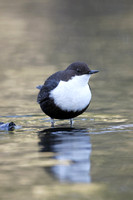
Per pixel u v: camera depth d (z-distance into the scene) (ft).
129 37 100.22
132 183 23.08
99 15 127.03
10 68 72.33
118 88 56.90
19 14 125.90
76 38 100.53
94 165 26.37
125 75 65.21
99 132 36.09
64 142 32.65
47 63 75.25
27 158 28.17
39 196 21.47
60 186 22.84
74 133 36.04
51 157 28.30
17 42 96.94
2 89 57.88
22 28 111.34
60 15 126.72
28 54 84.23
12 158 28.25
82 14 128.57
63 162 27.12
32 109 47.01
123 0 149.18
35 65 73.92
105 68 70.59
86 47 90.68
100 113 44.27
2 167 26.25
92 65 72.59
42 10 131.03
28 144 32.24
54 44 94.48
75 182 23.39
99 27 111.86
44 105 40.19
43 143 32.42
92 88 57.57
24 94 54.80
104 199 21.01
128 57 79.51
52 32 107.14
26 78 64.34
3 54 84.64
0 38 101.45
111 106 47.24
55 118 40.93
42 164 26.63
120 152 29.27
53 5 139.85
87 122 40.60
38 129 38.11
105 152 29.35
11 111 46.01
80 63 39.34
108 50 87.04
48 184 23.09
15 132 36.91
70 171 25.21
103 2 146.10
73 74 39.11
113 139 33.32
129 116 42.39
